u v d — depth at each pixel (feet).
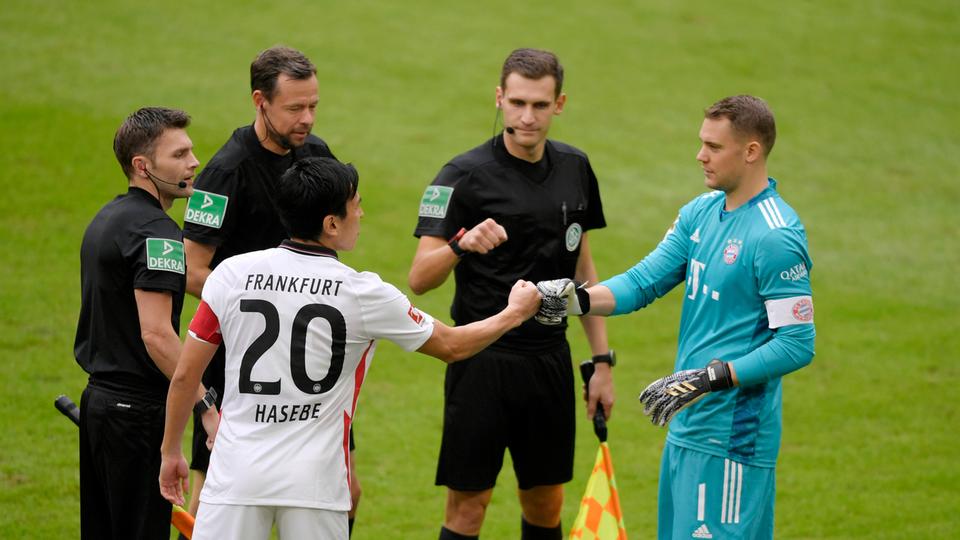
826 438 88.38
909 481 80.02
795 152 165.27
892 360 105.40
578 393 99.19
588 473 82.07
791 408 94.48
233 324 44.11
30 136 136.15
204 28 180.34
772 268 48.26
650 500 76.95
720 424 49.85
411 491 76.43
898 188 155.74
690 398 48.49
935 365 104.37
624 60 192.54
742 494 50.06
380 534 69.41
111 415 50.75
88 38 168.76
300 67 56.49
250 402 43.70
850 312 116.98
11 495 69.62
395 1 206.80
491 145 60.54
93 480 52.54
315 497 43.37
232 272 44.52
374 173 140.67
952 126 179.83
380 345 105.19
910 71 201.77
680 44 202.69
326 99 162.50
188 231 57.36
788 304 48.11
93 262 50.88
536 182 60.08
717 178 49.70
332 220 44.32
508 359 59.57
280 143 57.88
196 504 58.65
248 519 43.14
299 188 43.68
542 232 59.82
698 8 221.46
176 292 50.24
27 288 105.09
